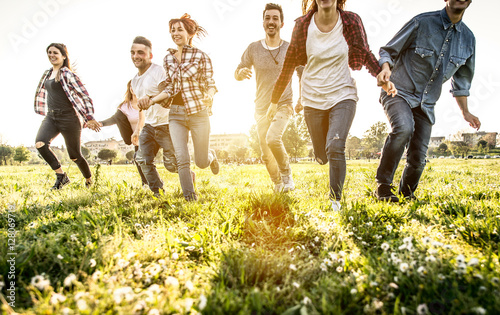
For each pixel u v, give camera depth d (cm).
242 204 273
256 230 210
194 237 188
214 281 141
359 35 291
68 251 160
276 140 370
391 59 295
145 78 417
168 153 422
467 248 162
